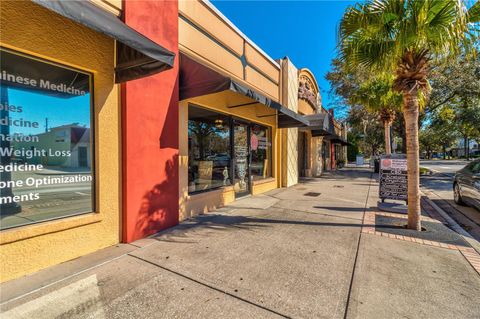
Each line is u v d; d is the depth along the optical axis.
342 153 32.41
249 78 8.24
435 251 3.94
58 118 3.42
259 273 3.19
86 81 3.71
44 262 3.19
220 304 2.57
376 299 2.69
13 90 3.01
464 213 6.96
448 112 17.36
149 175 4.41
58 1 2.38
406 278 3.12
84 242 3.62
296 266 3.39
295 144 12.07
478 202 6.49
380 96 11.30
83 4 2.62
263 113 8.82
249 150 8.56
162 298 2.65
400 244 4.21
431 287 2.93
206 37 6.22
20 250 2.97
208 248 3.95
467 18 4.18
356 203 7.40
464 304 2.62
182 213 5.47
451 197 9.20
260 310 2.48
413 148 4.95
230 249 3.92
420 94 5.91
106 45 3.83
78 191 3.63
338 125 23.50
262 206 6.95
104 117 3.84
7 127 2.97
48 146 3.33
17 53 3.01
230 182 7.49
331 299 2.67
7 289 2.73
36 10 3.08
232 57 7.32
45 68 3.28
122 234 4.10
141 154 4.25
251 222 5.38
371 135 31.81
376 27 4.68
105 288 2.81
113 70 3.94
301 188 10.51
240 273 3.19
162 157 4.65
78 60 3.51
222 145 7.18
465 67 13.95
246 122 8.45
